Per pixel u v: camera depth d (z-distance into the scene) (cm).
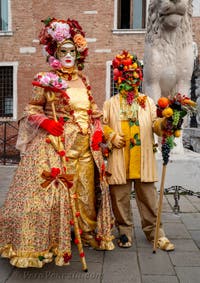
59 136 331
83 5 1449
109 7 1445
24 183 323
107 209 357
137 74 368
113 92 1470
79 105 362
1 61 1496
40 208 310
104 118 376
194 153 673
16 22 1479
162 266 326
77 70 385
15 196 322
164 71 620
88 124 366
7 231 318
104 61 1456
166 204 544
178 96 343
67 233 310
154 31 616
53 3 1455
